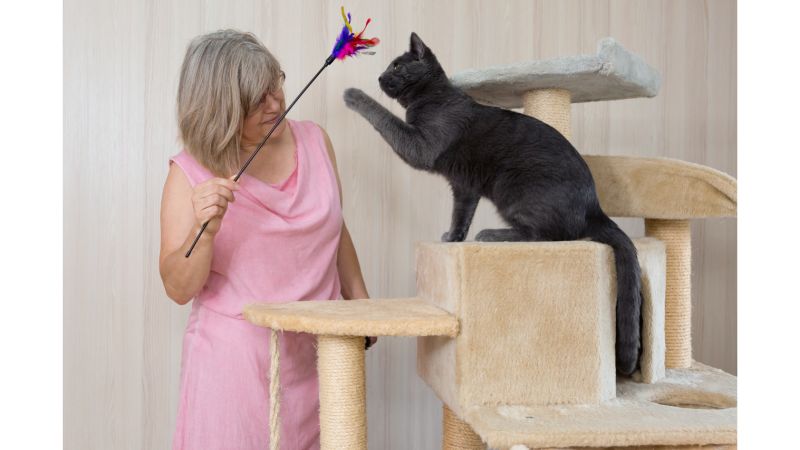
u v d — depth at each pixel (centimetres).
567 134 162
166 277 139
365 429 127
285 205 146
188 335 147
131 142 201
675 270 157
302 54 210
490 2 221
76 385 199
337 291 162
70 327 198
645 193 151
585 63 141
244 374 140
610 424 102
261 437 142
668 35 236
